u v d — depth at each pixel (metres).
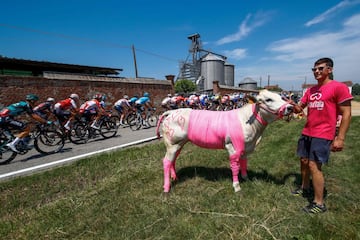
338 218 2.46
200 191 3.25
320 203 2.63
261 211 2.64
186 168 4.16
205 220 2.51
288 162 4.28
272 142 5.87
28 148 5.46
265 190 3.12
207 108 14.34
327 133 2.49
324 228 2.31
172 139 3.29
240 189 3.18
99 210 2.84
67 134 6.79
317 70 2.54
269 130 7.65
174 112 3.39
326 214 2.54
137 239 2.28
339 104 2.39
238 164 3.16
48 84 9.22
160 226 2.45
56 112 6.55
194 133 3.20
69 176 4.03
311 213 2.59
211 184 3.47
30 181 3.82
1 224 2.65
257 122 3.04
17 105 5.31
